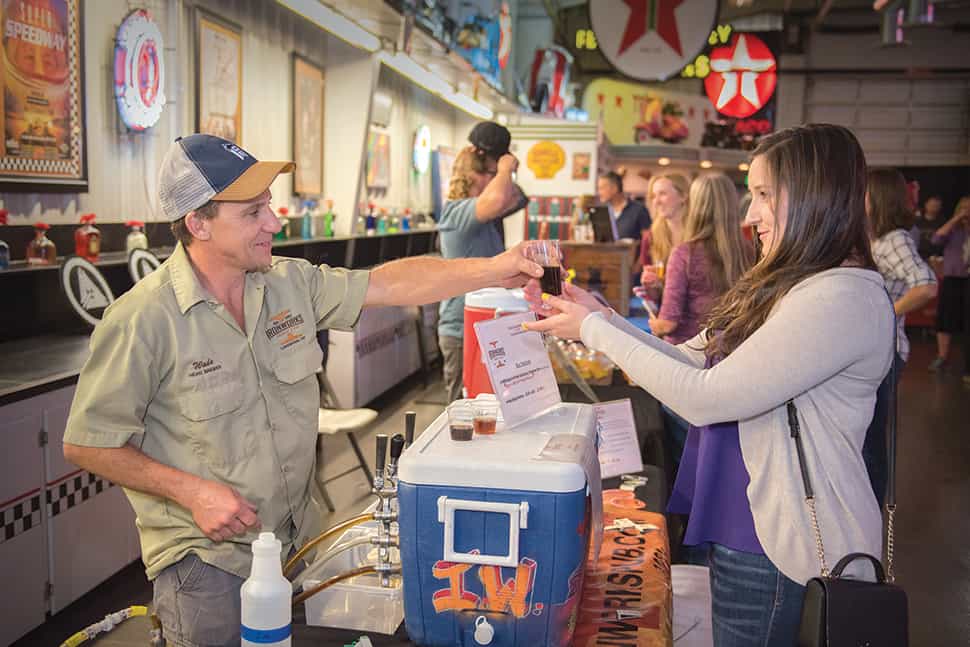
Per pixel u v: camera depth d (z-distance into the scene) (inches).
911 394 345.7
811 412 63.7
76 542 130.0
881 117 751.1
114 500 139.6
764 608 66.1
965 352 373.4
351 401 259.3
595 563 64.7
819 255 64.4
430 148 436.8
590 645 61.0
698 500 69.4
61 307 168.6
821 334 60.3
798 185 64.5
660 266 202.7
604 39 338.6
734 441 68.1
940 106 742.5
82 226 172.7
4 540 115.3
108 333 62.5
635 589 69.9
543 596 54.3
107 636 90.0
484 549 54.4
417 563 55.4
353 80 300.7
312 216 285.0
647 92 752.3
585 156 430.3
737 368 61.6
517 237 437.4
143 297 63.8
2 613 115.5
